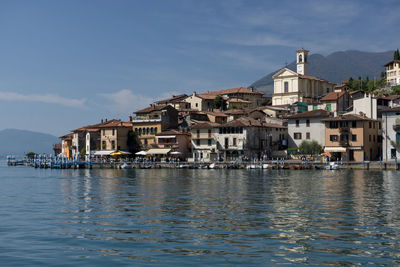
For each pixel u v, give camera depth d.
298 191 48.94
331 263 19.31
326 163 92.69
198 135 122.56
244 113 133.12
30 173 101.62
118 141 133.88
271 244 22.62
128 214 32.78
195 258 20.11
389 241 23.20
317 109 119.06
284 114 137.00
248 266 18.94
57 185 62.56
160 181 67.50
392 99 109.81
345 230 26.06
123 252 21.28
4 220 30.33
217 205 37.53
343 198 42.06
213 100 156.75
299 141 114.44
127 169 112.25
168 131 127.12
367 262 19.44
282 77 152.62
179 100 160.25
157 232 25.78
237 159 111.31
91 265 19.28
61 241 23.64
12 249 22.02
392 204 37.59
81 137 151.00
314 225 27.66
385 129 97.50
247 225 27.80
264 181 64.25
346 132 102.25
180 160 124.44
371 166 87.62
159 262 19.55
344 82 160.88
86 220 30.16
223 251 21.28
